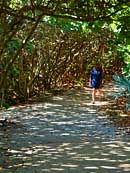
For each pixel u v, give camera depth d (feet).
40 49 75.00
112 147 35.78
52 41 79.00
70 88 84.94
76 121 49.44
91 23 16.83
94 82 67.21
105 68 103.71
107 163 30.66
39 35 72.49
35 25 18.02
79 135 41.22
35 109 58.54
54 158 32.07
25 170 29.01
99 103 64.69
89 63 96.78
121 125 46.47
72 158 32.04
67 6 15.99
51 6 16.44
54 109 58.70
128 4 15.66
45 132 42.70
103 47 98.02
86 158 32.01
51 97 71.36
